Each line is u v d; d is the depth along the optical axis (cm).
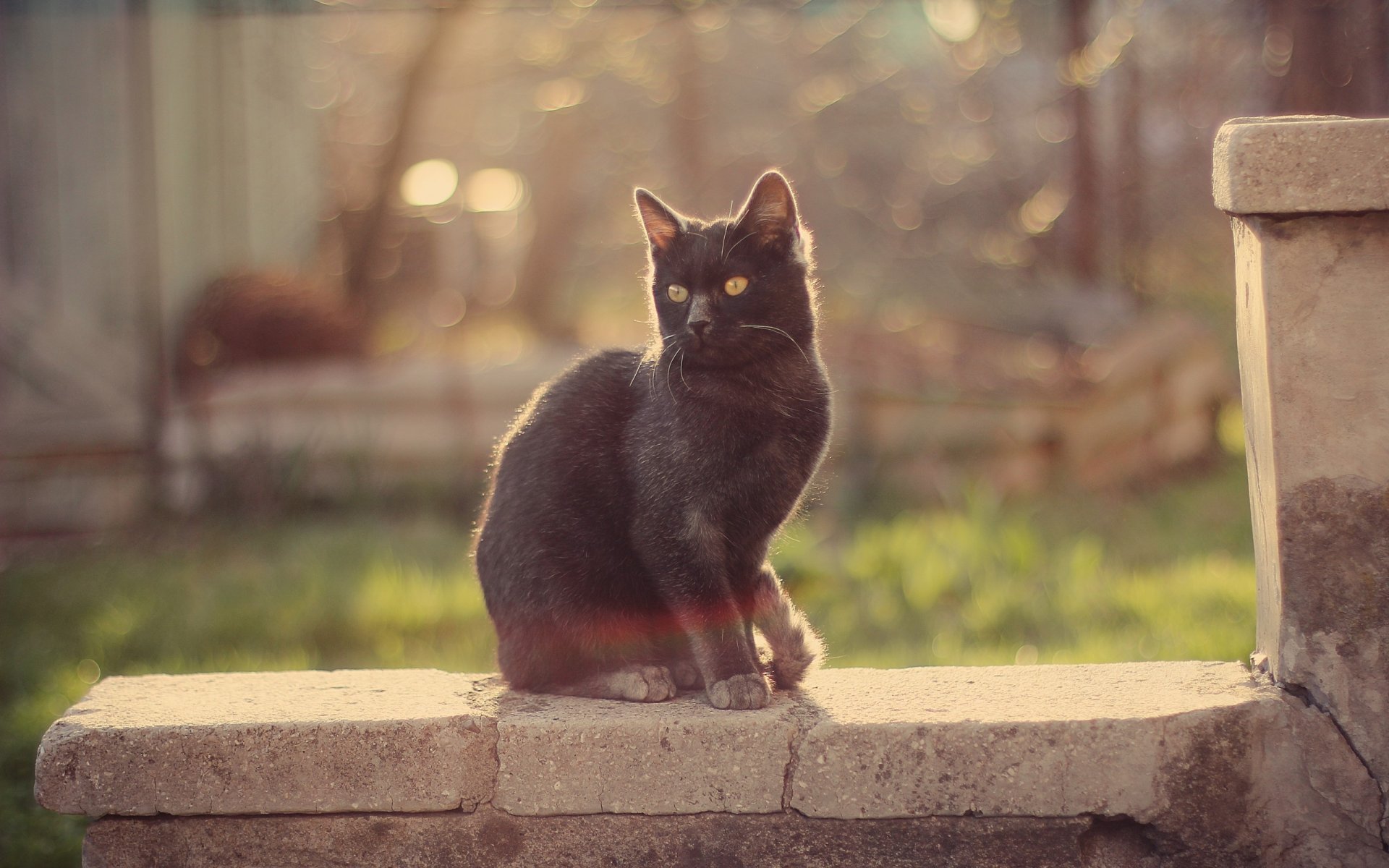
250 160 1337
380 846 308
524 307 1406
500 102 1805
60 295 1055
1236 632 546
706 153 1479
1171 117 1045
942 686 331
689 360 331
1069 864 300
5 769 501
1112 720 299
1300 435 295
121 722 309
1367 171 280
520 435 353
